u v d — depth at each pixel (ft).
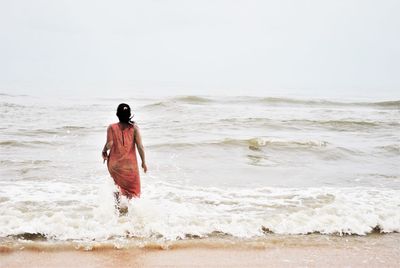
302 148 38.09
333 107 92.99
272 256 15.03
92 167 29.68
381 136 47.88
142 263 14.14
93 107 79.00
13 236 16.16
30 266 13.69
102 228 16.94
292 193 23.44
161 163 31.83
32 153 34.55
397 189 25.02
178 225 17.58
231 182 26.45
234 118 58.29
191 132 47.70
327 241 16.60
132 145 19.95
